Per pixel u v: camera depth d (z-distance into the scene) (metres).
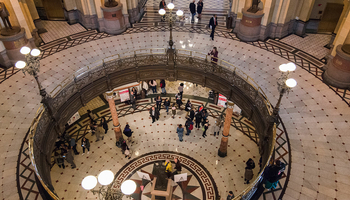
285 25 16.17
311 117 10.70
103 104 15.90
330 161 8.96
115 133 13.44
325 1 16.33
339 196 7.87
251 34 16.03
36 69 9.07
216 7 20.91
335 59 11.97
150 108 14.88
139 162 12.91
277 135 10.00
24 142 10.31
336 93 11.80
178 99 15.04
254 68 13.75
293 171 8.66
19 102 12.12
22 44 14.32
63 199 11.32
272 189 8.07
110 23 17.00
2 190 8.55
